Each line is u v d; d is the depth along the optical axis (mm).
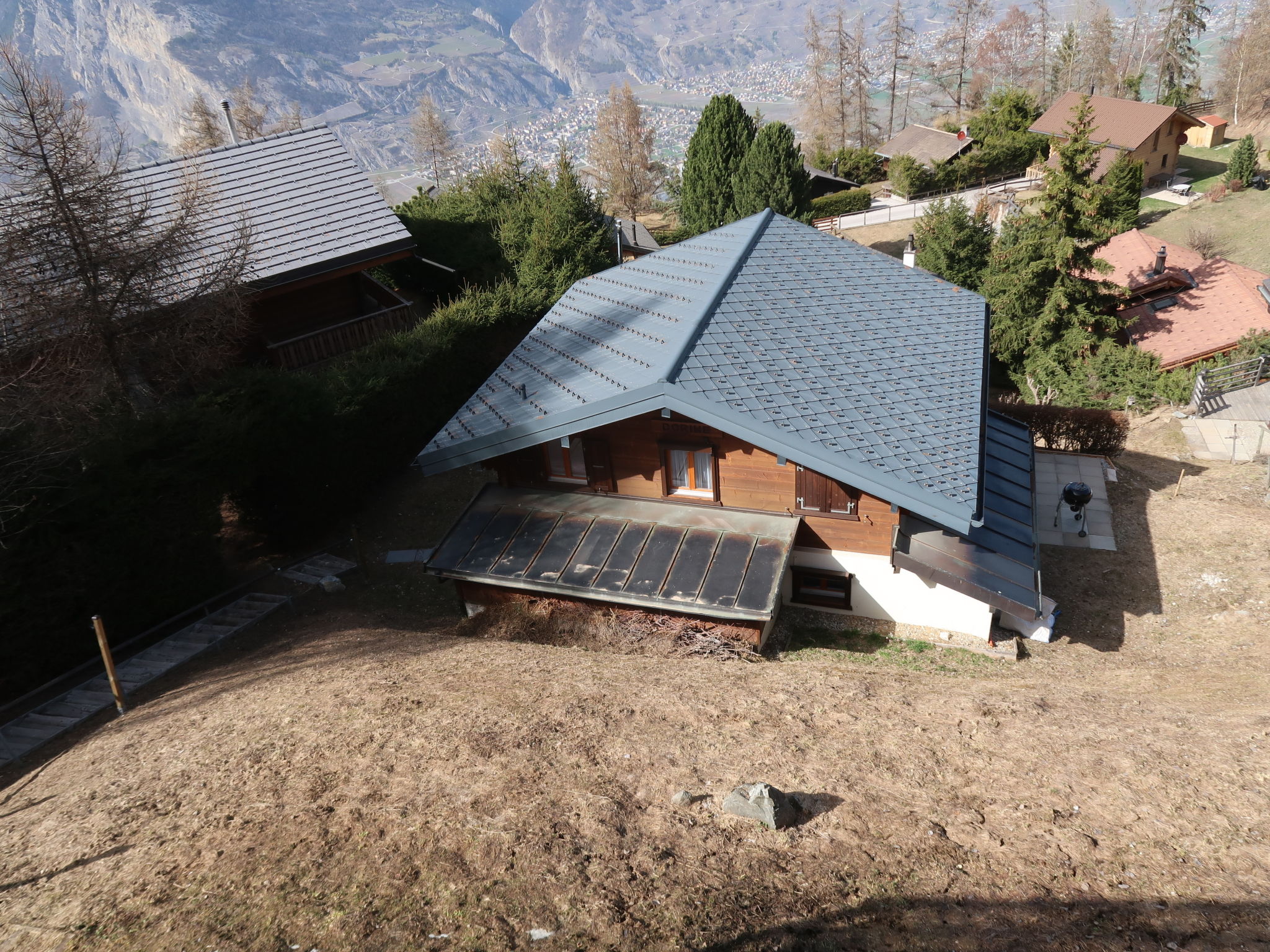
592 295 21938
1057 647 16625
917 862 8180
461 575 17156
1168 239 53156
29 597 15016
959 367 17797
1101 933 7031
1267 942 6715
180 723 13141
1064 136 66688
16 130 18266
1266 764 9602
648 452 17875
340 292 29344
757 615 14914
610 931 7359
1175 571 18469
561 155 34781
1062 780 9633
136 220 20203
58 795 11344
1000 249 37500
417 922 7609
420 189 39062
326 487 21719
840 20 90875
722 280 19047
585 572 16594
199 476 17891
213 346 22547
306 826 9352
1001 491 17984
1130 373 30609
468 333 26344
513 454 19219
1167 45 88188
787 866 8172
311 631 17531
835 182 70062
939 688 13273
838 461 14523
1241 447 24734
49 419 17406
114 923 8047
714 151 50281
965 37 104625
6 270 18609
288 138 29531
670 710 11945
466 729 11344
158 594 17391
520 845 8586
